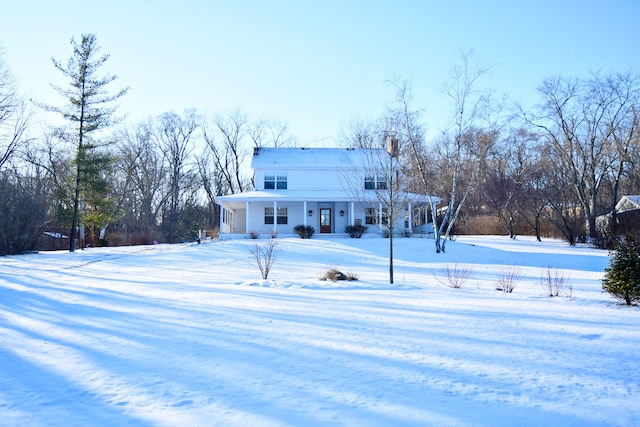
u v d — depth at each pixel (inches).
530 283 561.9
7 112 1186.6
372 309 333.7
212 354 207.9
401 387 161.2
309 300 387.2
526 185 1581.0
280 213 1278.3
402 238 1167.0
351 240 1111.0
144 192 2044.8
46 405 145.3
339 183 1295.5
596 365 187.9
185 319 296.5
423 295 427.5
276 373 178.4
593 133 1323.8
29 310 343.6
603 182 1685.5
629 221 1210.6
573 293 444.8
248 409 140.6
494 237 1555.1
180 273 710.5
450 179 1199.6
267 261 756.0
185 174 2192.4
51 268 763.4
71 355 207.9
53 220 1355.8
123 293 449.4
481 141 1195.9
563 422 131.0
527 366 186.5
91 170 1151.6
